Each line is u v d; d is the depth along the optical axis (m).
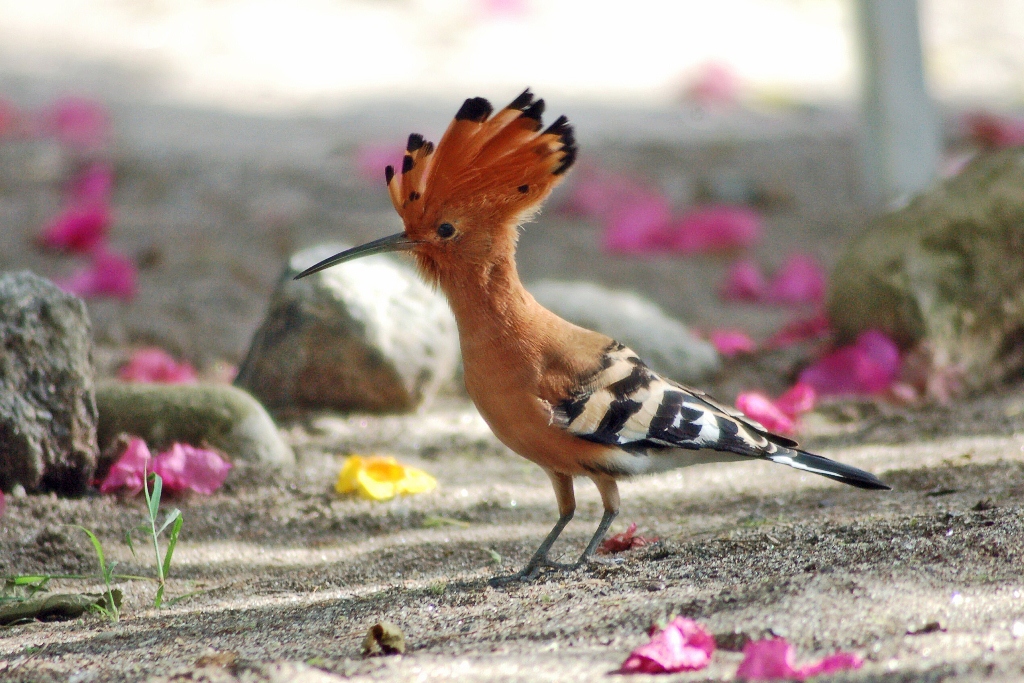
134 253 17.16
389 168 8.18
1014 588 6.15
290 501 9.73
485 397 7.91
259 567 8.59
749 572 6.94
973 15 33.75
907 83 16.30
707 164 21.66
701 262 18.00
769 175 21.02
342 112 24.89
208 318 14.96
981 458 9.53
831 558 6.95
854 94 27.05
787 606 6.09
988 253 12.18
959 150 21.53
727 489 9.91
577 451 7.76
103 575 8.09
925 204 12.60
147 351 13.41
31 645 6.91
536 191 7.91
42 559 8.45
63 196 19.50
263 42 30.31
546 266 17.62
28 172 20.72
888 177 16.50
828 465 7.83
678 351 13.01
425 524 9.31
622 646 5.89
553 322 7.98
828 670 5.22
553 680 5.41
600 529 8.05
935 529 7.27
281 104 25.70
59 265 16.55
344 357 11.77
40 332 9.18
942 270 12.16
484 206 7.86
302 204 19.08
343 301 11.84
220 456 10.05
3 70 27.58
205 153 21.66
